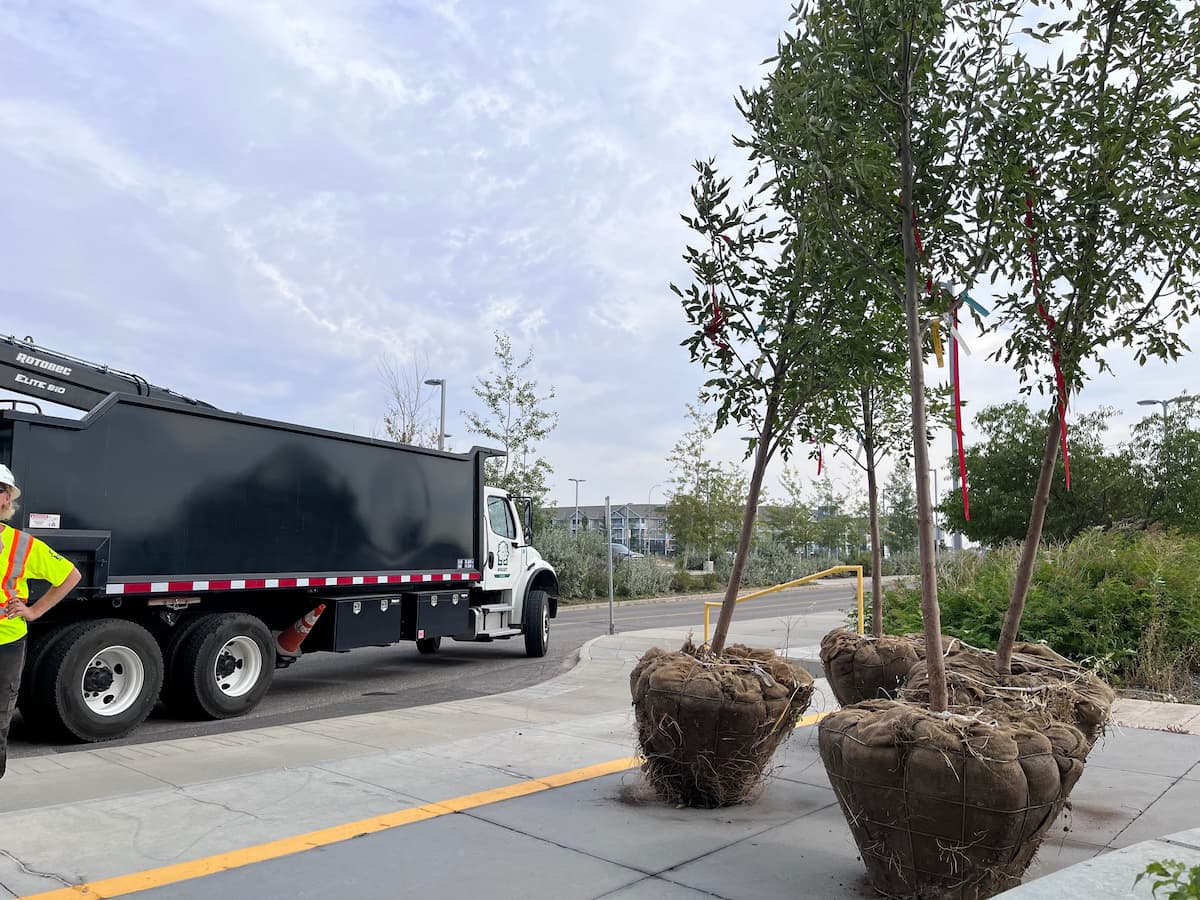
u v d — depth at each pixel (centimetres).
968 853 350
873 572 740
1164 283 482
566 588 2742
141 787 598
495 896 384
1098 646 1006
